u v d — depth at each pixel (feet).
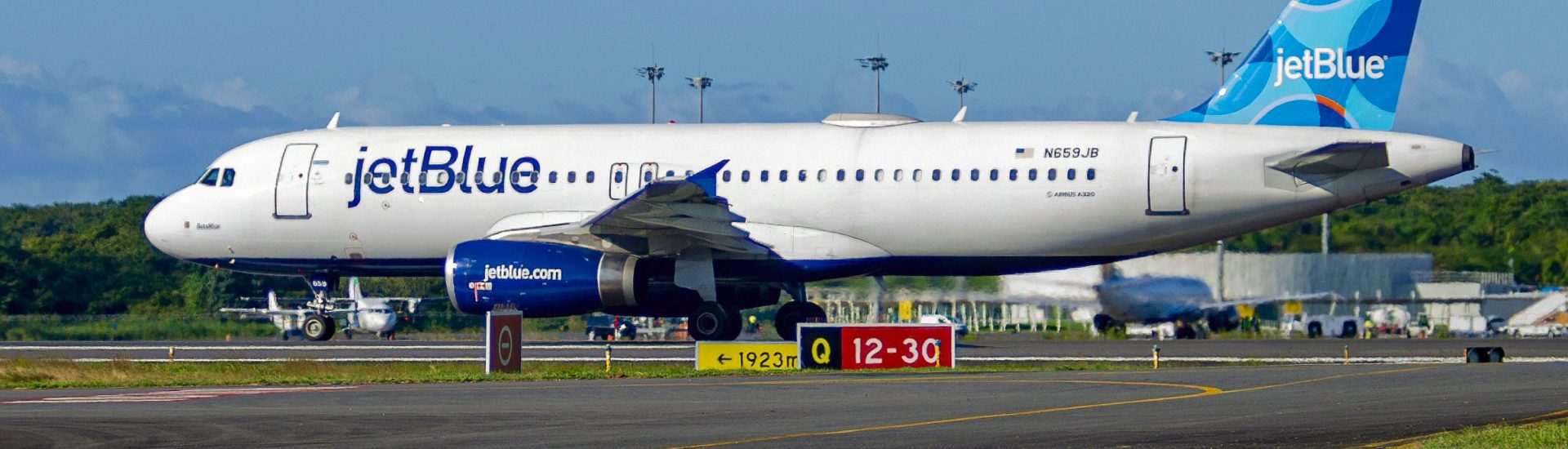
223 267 276.41
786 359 201.26
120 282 501.15
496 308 245.65
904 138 248.73
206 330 380.37
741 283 263.08
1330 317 347.36
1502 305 366.02
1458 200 585.22
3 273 481.46
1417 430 113.09
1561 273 469.57
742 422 123.34
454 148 262.26
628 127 261.44
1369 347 244.22
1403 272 366.02
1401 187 233.96
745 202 249.55
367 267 269.23
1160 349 236.22
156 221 274.36
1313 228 500.74
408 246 264.11
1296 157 232.53
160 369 205.16
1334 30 240.32
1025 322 351.46
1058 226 240.94
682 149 254.27
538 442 111.86
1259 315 352.49
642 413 131.34
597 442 111.86
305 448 110.42
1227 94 245.45
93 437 117.60
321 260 269.44
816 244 247.91
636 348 238.89
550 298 244.01
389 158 263.29
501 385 167.94
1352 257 360.69
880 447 106.93
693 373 193.16
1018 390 151.12
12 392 167.84
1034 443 107.86
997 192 241.96
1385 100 238.48
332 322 285.23
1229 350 234.58
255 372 197.26
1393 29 238.27
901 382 164.76
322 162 266.36
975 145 245.24
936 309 357.61
